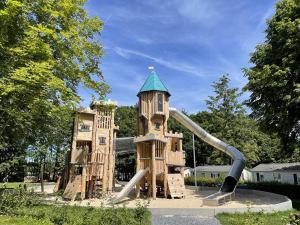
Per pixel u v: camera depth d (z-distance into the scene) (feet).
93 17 44.50
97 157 69.05
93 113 71.67
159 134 74.13
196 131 86.17
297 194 75.10
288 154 73.77
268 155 173.17
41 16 38.40
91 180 66.80
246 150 139.33
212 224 36.68
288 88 56.70
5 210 32.78
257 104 66.08
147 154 70.64
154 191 64.69
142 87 77.97
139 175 65.67
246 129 145.89
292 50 59.11
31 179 150.61
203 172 166.91
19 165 121.70
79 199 62.08
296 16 61.36
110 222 29.66
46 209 34.55
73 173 66.95
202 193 82.64
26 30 35.37
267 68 57.98
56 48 38.47
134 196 69.77
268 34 67.67
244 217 38.19
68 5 38.63
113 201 55.21
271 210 45.91
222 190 71.61
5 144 59.47
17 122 47.85
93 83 43.45
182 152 74.33
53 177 162.61
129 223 30.45
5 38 34.24
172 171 80.74
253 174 157.38
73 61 41.32
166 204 55.67
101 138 72.28
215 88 158.71
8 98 35.53
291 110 59.11
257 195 75.66
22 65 34.37
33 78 31.35
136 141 69.51
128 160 179.01
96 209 36.55
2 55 34.81
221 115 154.30
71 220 29.73
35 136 62.85
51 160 112.06
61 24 39.86
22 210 33.09
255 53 69.15
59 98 37.78
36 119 50.08
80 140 69.51
